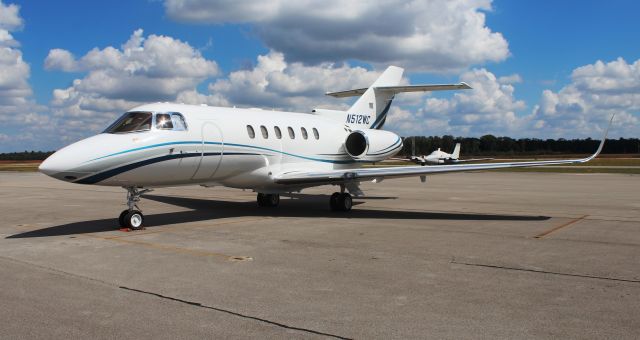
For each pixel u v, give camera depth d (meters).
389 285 6.39
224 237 10.09
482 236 10.23
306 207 16.23
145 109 11.73
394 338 4.60
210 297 5.87
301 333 4.73
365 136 17.03
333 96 20.55
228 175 13.35
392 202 18.08
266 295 5.95
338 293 6.04
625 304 5.59
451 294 5.98
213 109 13.20
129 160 10.77
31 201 18.80
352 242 9.51
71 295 5.94
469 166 13.49
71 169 10.00
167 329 4.83
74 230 11.16
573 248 8.91
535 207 16.16
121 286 6.34
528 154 145.62
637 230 11.09
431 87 18.44
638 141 151.25
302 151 15.46
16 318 5.13
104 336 4.65
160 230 11.08
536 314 5.25
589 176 38.78
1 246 9.13
